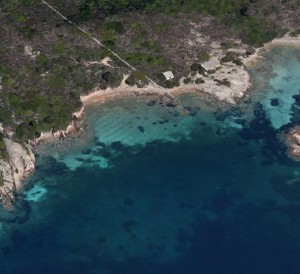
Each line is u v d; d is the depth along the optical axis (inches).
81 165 7219.5
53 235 6604.3
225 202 6948.8
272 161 7352.4
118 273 6314.0
